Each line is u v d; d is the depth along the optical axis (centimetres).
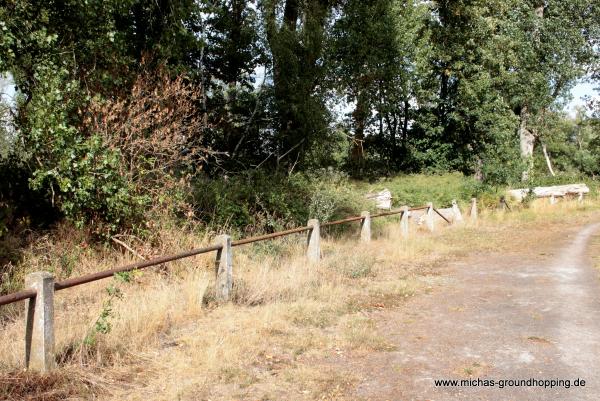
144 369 495
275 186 1374
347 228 1495
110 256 918
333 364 528
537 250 1349
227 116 1605
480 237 1583
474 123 2534
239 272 891
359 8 1973
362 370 513
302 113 1595
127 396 439
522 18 2544
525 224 1914
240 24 1622
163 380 471
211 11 1309
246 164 1627
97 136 861
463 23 2609
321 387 469
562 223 1959
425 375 503
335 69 1881
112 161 873
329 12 1955
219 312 684
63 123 834
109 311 589
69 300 727
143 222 941
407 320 695
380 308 757
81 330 559
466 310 749
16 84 907
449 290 883
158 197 977
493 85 2534
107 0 949
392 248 1262
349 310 735
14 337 566
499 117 2395
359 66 1988
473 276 1009
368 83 2106
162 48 1141
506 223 1930
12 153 973
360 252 1170
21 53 860
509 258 1230
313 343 585
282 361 530
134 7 1170
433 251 1305
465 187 2283
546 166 4447
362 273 979
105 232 934
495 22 2478
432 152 2677
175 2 1180
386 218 1750
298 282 849
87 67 996
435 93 2658
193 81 1452
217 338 575
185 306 673
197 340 570
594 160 4841
